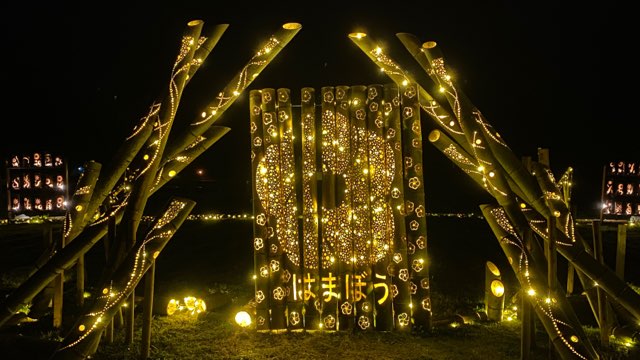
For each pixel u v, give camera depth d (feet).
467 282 29.89
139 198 19.48
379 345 19.93
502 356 18.92
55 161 64.64
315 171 22.02
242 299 26.73
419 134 21.93
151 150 19.85
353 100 21.97
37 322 22.68
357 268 21.59
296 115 24.72
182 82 20.84
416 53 22.35
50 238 23.06
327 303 21.49
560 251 19.98
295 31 21.86
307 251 21.72
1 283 30.22
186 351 19.53
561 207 20.66
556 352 18.43
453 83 21.06
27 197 64.75
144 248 18.88
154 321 23.12
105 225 20.02
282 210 21.84
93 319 18.01
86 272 33.27
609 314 20.84
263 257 21.74
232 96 21.52
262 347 19.98
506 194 19.83
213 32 22.02
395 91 21.85
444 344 20.07
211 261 36.47
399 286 21.45
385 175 21.71
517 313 23.62
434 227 48.88
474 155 20.81
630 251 39.55
